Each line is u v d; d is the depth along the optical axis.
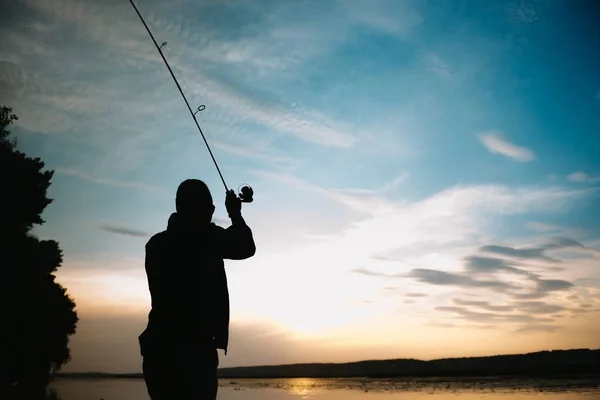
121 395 33.12
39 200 27.78
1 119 27.44
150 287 2.90
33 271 27.95
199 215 3.04
